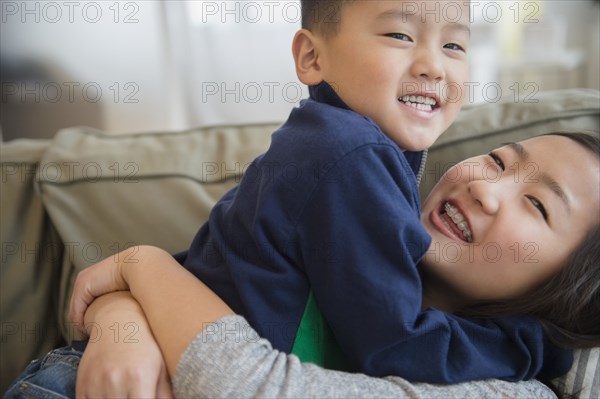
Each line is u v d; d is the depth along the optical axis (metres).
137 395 0.57
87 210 0.95
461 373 0.62
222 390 0.54
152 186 0.97
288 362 0.58
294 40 0.77
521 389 0.64
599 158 0.75
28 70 2.12
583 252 0.73
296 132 0.65
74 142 1.04
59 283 0.97
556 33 2.52
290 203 0.61
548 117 0.97
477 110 1.04
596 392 0.70
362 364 0.61
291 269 0.63
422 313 0.62
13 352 0.91
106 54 2.29
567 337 0.71
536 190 0.73
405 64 0.68
